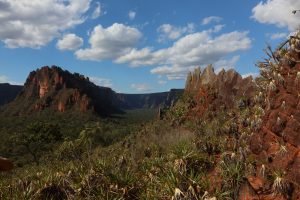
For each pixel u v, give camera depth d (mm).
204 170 12781
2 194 13984
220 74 28547
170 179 11242
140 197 11891
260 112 13484
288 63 12703
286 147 10766
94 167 14156
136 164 15688
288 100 11609
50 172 15305
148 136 25328
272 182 10328
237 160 12148
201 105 28297
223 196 10281
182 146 14047
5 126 188625
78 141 19297
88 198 12750
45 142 66250
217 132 16656
